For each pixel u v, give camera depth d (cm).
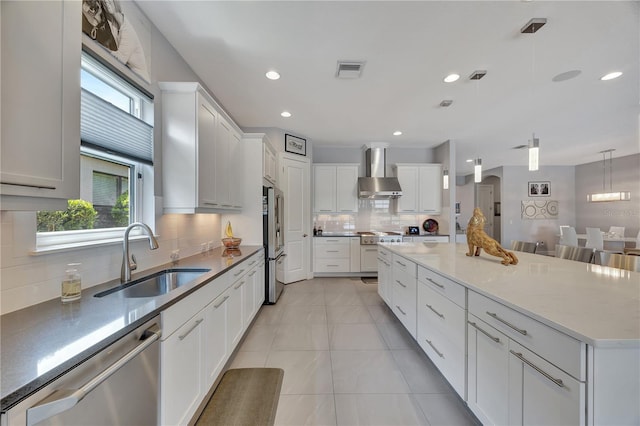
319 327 289
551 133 472
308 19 193
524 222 803
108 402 87
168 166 203
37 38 86
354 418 160
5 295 104
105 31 149
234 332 218
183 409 133
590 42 218
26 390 63
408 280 246
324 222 573
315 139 515
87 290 136
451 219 517
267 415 163
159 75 203
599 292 133
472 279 160
